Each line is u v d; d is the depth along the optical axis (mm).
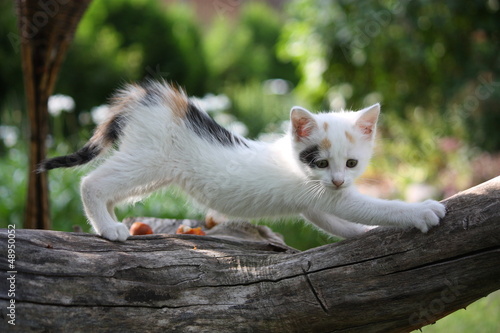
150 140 935
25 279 828
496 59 1428
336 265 863
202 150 942
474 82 1470
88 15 2090
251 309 860
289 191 933
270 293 864
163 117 939
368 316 855
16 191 1326
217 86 2324
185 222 1064
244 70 2500
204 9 2961
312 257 871
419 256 847
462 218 841
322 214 952
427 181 1496
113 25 2160
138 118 938
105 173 927
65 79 1883
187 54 2217
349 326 861
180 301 856
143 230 977
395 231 861
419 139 1547
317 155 910
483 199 842
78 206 1318
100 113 1647
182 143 942
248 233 1029
